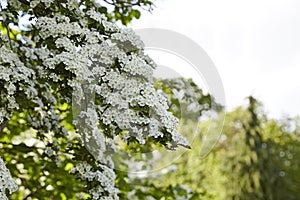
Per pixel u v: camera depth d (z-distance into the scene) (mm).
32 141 3842
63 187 3467
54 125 2934
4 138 3691
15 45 2664
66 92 2305
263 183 8719
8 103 2363
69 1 2367
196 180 8500
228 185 8773
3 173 2123
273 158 9438
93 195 2512
